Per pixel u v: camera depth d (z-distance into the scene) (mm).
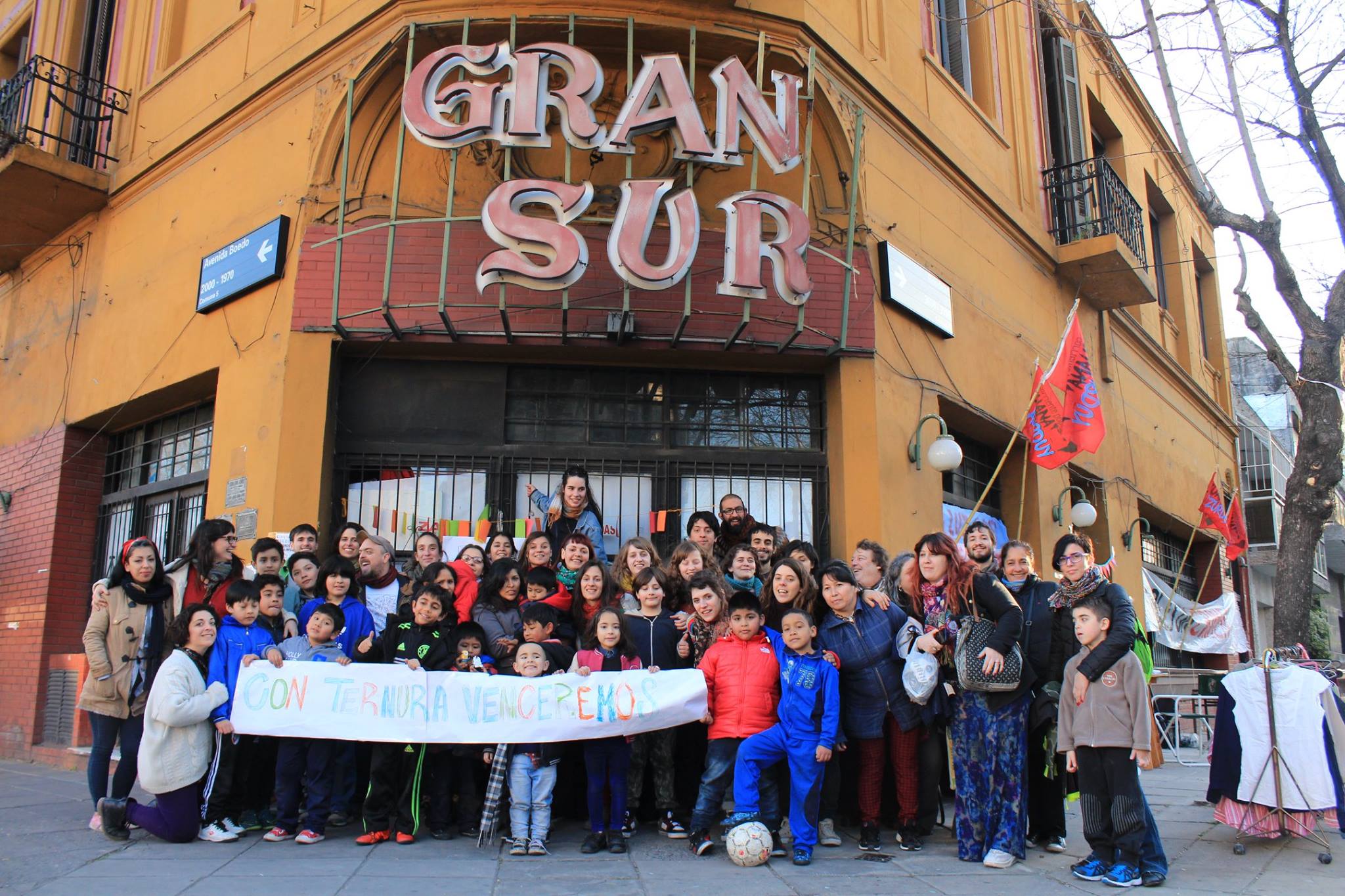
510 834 5664
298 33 8578
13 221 10586
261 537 7273
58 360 10492
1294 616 7395
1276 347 7969
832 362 8180
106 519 10016
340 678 5484
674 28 7793
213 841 5398
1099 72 14031
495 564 6094
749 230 7152
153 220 9586
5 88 10508
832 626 5652
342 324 7602
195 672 5367
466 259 7758
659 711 5453
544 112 7062
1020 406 10602
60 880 4535
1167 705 11586
